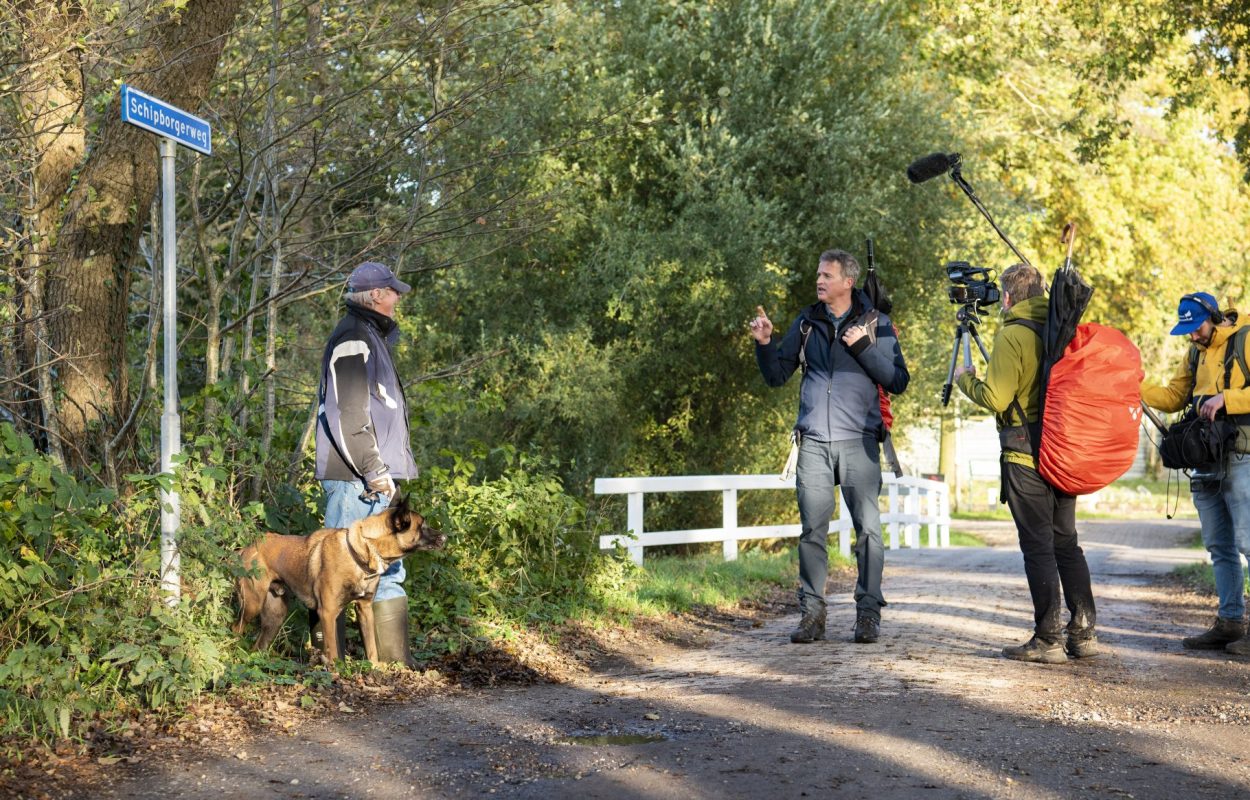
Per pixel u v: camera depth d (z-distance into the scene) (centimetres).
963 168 1991
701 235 1773
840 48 1925
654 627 946
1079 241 3048
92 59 716
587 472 1825
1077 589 753
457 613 813
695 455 2052
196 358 1104
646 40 1895
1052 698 611
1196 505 827
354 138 945
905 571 1518
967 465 5238
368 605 688
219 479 649
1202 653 793
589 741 531
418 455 1466
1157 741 516
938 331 2102
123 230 756
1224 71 1934
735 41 1892
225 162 891
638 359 1839
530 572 924
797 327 870
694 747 513
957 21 2602
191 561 629
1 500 571
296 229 965
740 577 1267
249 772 480
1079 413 712
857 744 509
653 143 1830
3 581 543
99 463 746
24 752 493
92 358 745
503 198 1056
